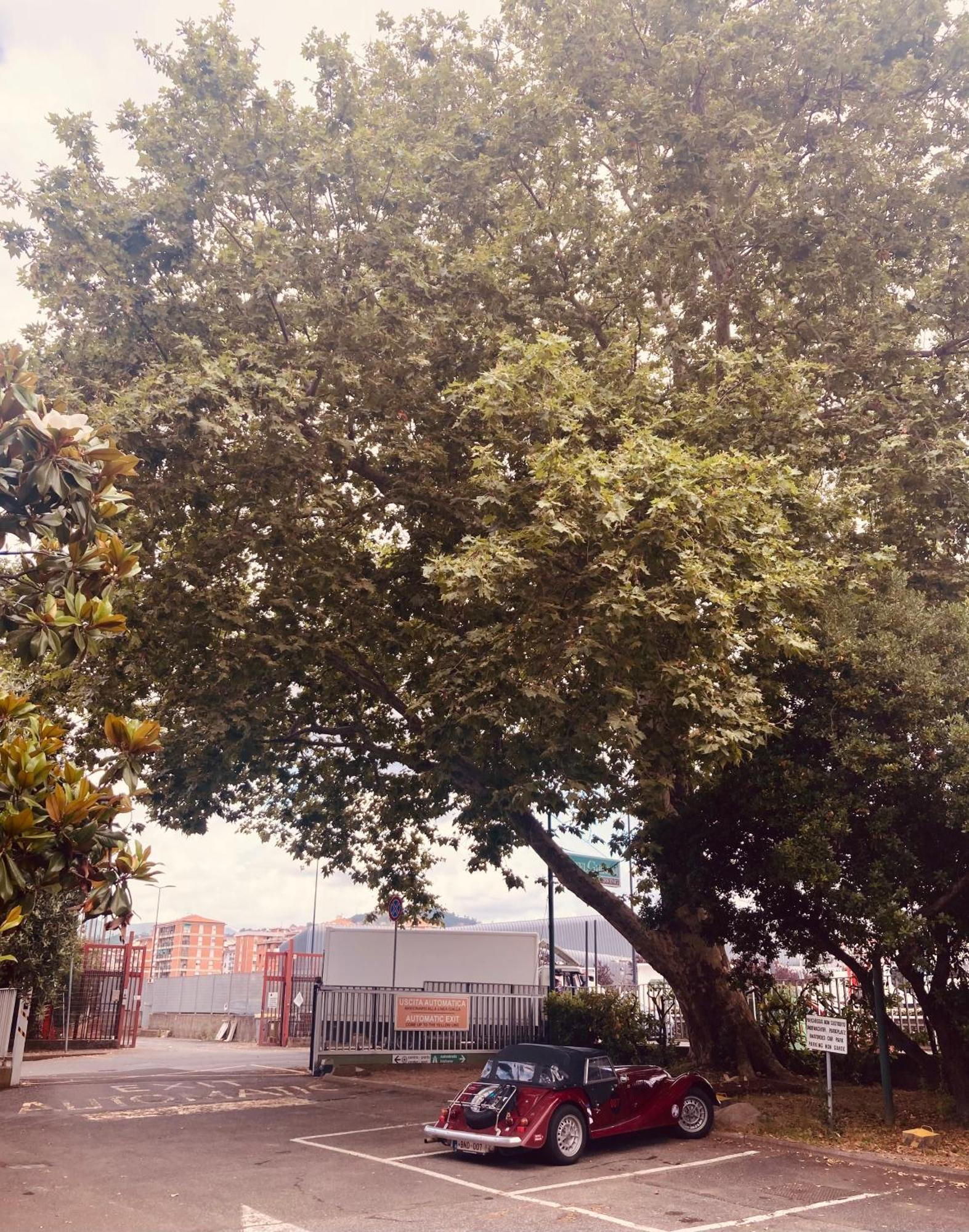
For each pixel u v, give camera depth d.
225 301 15.54
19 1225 8.07
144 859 5.04
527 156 17.84
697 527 11.37
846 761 12.42
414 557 15.95
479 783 17.06
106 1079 20.92
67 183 15.48
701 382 15.88
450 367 15.37
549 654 12.12
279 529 14.75
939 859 12.97
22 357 5.38
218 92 15.91
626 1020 21.94
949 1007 12.83
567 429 12.08
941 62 17.56
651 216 17.48
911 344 16.84
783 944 14.38
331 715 19.27
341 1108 15.52
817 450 14.69
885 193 17.33
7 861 4.34
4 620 5.09
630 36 18.17
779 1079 17.08
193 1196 9.21
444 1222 8.34
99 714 15.91
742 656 13.09
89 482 5.35
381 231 14.95
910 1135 11.84
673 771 15.05
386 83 18.41
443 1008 22.59
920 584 15.88
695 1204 9.09
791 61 17.59
